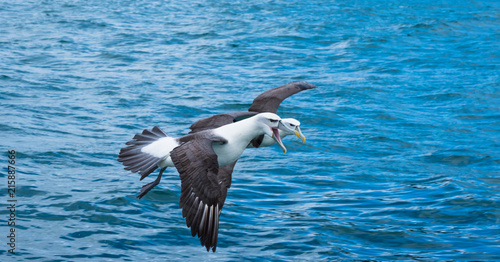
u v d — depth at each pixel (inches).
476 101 802.8
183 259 370.3
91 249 374.9
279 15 1486.2
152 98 762.8
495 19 1487.5
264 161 560.7
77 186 470.6
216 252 381.1
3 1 1561.3
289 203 464.1
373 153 597.0
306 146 610.9
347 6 1633.9
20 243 375.2
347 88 851.4
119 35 1197.7
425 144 628.4
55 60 957.8
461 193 478.6
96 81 836.6
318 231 412.5
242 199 466.9
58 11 1453.0
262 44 1156.5
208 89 820.0
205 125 341.1
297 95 812.6
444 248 391.9
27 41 1095.6
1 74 832.3
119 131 625.0
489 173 538.9
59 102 722.2
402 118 722.2
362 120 710.5
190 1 1684.3
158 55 1035.3
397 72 968.3
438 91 850.1
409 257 378.3
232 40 1179.3
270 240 398.6
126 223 413.7
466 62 1045.2
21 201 435.2
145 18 1416.1
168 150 300.7
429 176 528.4
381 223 428.8
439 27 1363.2
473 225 426.3
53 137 586.6
